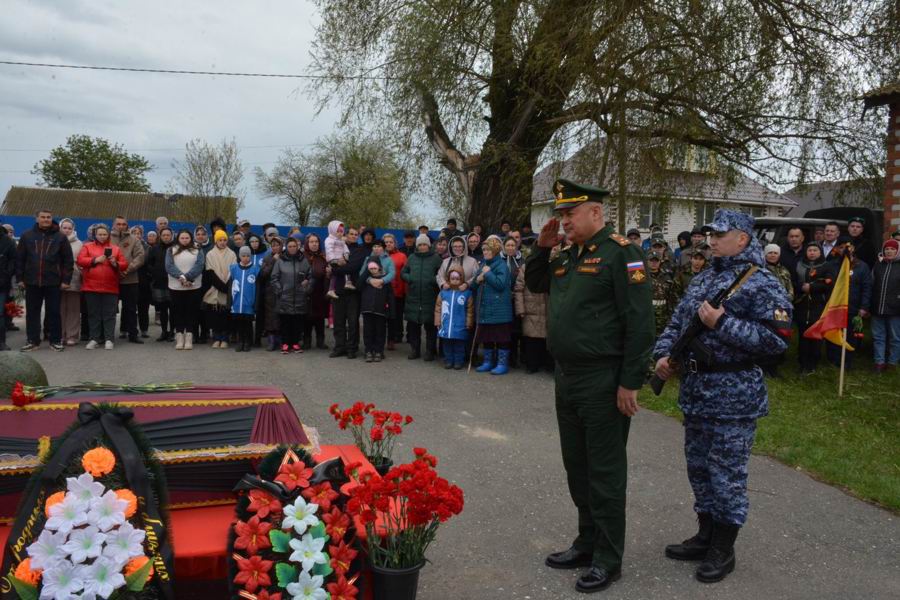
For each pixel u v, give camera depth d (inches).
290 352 407.2
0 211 1809.8
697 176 532.4
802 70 504.1
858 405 298.2
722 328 138.9
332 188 1952.5
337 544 102.3
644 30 422.3
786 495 200.4
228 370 348.2
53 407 109.4
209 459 110.9
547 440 242.8
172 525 105.0
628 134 443.8
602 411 137.5
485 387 323.6
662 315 342.6
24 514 92.8
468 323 358.6
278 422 120.0
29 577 86.5
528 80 512.1
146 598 90.4
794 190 568.1
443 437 243.3
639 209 498.0
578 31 433.4
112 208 1875.0
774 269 347.3
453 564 150.6
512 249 358.6
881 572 153.1
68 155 2395.4
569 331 138.6
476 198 595.2
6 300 390.6
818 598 139.9
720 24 436.8
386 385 322.7
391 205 1653.5
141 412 112.5
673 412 284.5
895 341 356.8
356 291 389.7
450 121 526.6
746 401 142.1
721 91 452.4
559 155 472.4
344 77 591.2
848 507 192.5
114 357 374.0
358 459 141.2
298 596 95.7
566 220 140.6
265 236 467.5
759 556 158.9
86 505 89.7
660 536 167.5
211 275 409.1
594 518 140.9
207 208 1412.4
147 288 443.5
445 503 111.0
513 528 170.1
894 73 506.3
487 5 496.1
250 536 97.7
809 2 503.5
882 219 525.3
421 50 501.7
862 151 534.9
